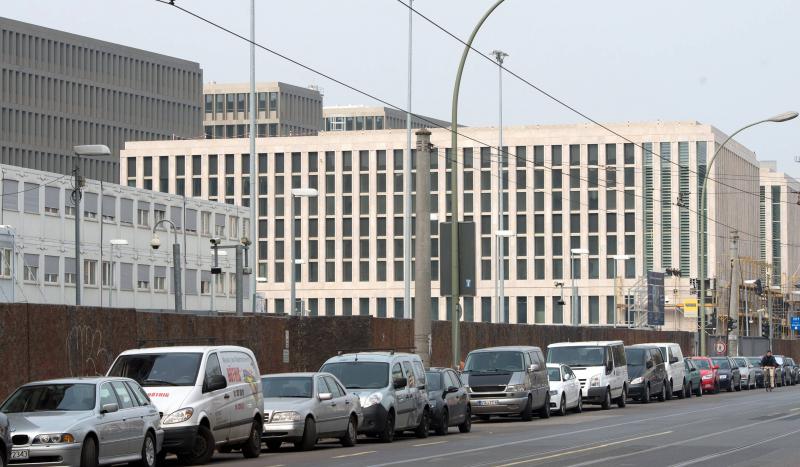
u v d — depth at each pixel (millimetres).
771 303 145625
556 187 142875
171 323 39406
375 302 145875
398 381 36156
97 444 23797
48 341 33250
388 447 32969
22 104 165875
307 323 48844
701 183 138750
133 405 25672
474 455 29016
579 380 54844
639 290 136250
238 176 151000
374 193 146875
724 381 78000
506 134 144125
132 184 153625
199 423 27422
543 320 142000
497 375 46438
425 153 44688
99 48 178250
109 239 110812
